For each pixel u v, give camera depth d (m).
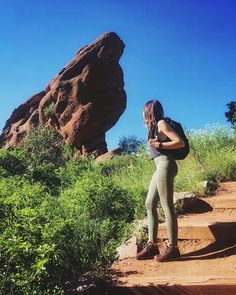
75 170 12.34
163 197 5.41
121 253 5.80
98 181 8.05
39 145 24.70
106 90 32.09
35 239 4.86
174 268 5.19
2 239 4.32
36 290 4.18
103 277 4.98
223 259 5.35
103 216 7.08
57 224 5.38
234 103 26.62
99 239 6.00
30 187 8.54
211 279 4.64
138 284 4.69
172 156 5.39
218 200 7.21
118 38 33.66
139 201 7.45
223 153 10.27
